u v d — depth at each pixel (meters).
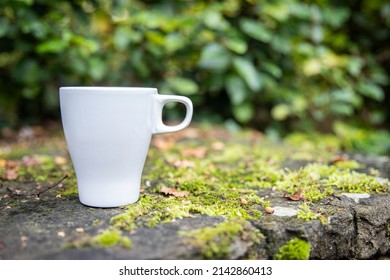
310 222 0.94
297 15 2.29
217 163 1.53
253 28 2.16
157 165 1.47
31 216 0.95
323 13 2.44
